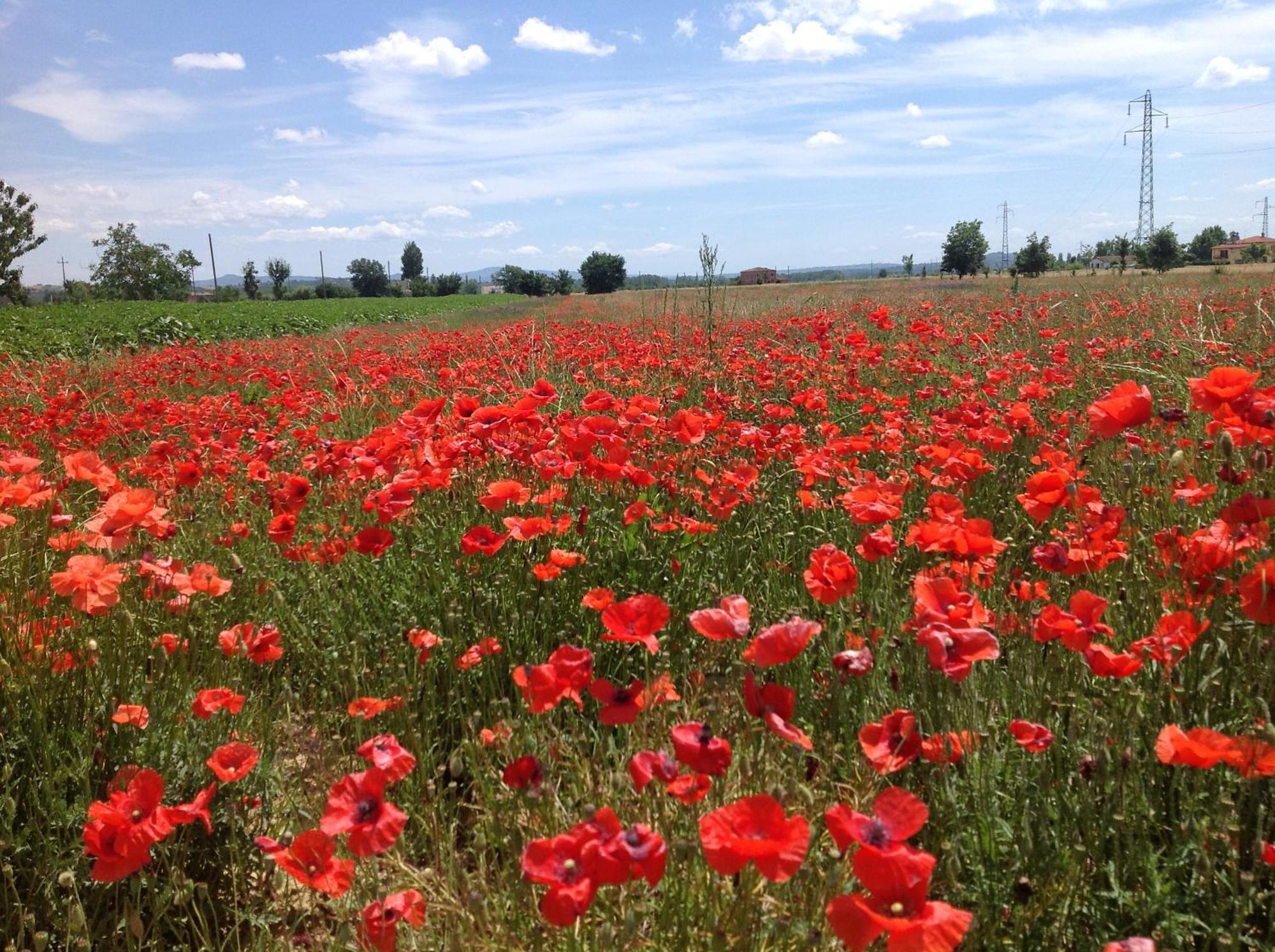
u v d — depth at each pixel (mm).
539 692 2010
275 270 102500
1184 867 2078
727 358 7930
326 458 4043
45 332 20688
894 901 1390
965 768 2291
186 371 11188
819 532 4160
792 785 2219
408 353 11695
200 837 2580
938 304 17125
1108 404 2738
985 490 4266
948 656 1916
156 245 99938
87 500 4785
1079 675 2578
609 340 10305
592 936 1859
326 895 2389
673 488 4191
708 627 1920
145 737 2699
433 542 3889
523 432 4160
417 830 2645
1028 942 1954
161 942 2221
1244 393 2602
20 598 2891
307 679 3514
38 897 2355
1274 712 2207
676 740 1758
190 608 3158
